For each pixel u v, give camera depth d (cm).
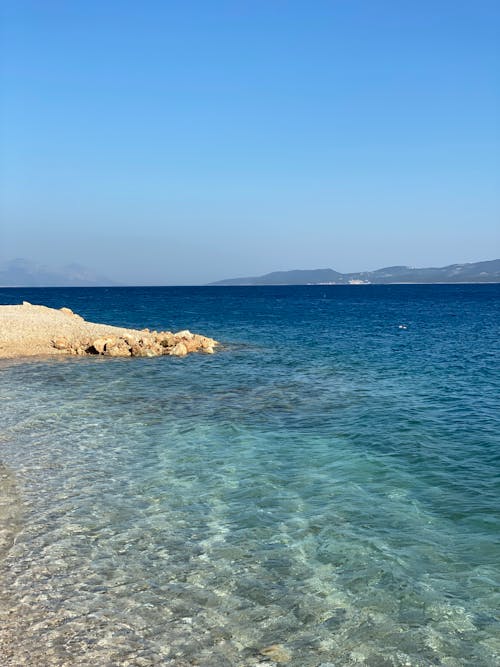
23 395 2033
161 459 1331
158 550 882
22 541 900
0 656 625
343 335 4462
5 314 3991
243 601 750
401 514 1027
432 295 17375
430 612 737
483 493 1126
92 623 690
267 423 1681
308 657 645
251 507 1054
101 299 12912
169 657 635
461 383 2331
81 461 1306
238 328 5106
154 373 2583
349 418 1739
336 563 852
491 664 642
